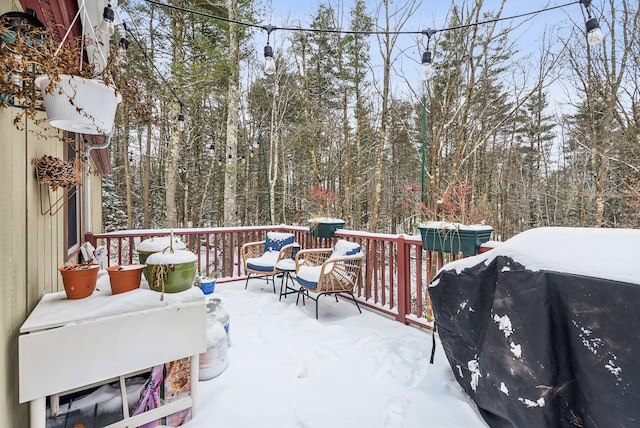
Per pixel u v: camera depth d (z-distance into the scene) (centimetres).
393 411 176
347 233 394
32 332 127
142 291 163
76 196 314
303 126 1109
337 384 204
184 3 743
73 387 131
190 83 722
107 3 197
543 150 1177
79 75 135
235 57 720
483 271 173
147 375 171
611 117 711
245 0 730
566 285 130
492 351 157
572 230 151
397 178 1260
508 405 145
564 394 129
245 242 524
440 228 269
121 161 1309
